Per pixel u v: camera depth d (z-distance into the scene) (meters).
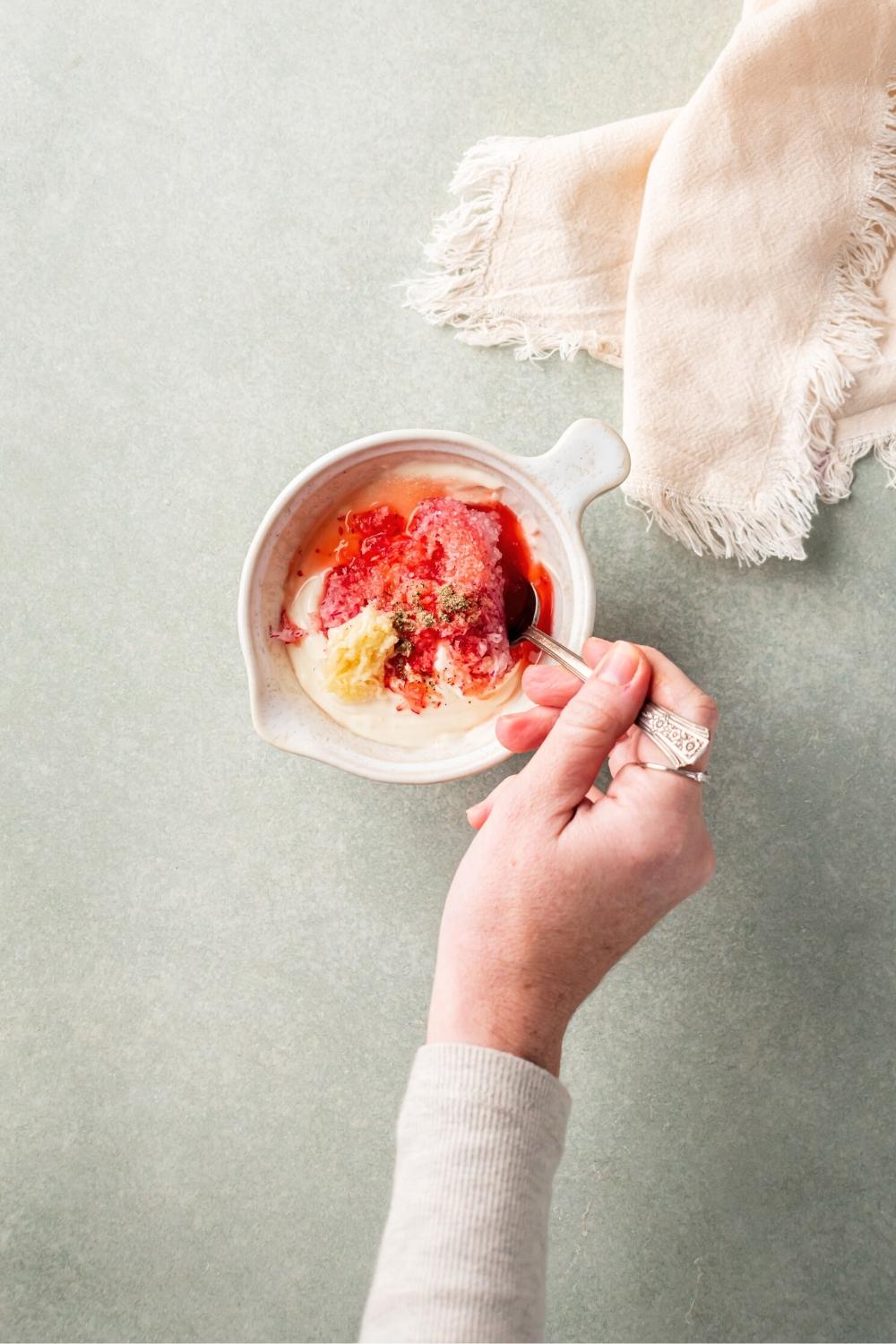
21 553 0.60
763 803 0.59
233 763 0.60
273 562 0.54
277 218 0.59
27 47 0.59
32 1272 0.60
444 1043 0.43
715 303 0.56
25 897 0.60
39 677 0.60
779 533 0.57
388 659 0.55
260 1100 0.60
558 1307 0.59
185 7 0.59
